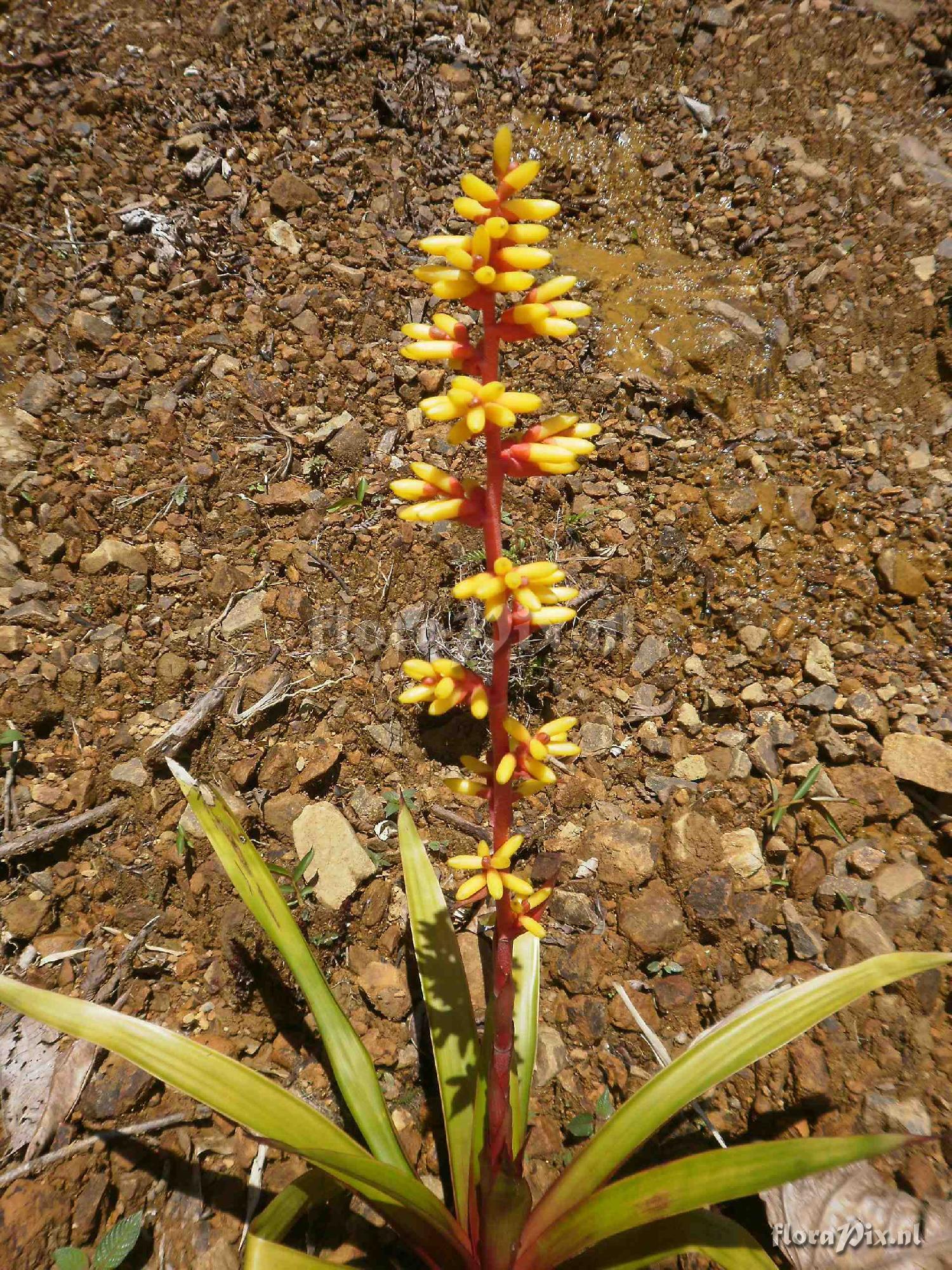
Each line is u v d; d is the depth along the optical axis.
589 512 0.87
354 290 0.97
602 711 0.78
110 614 0.76
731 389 0.95
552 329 0.35
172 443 0.84
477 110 1.12
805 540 0.86
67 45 1.06
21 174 0.95
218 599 0.78
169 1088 0.58
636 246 1.06
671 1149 0.59
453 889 0.70
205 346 0.90
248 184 1.02
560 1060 0.63
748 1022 0.49
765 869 0.70
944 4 1.21
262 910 0.55
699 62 1.18
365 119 1.09
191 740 0.71
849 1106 0.58
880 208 1.05
